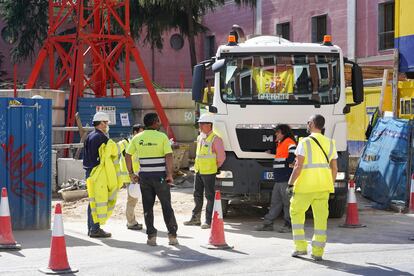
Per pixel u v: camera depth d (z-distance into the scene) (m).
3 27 81.69
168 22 62.31
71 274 14.94
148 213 18.47
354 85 23.00
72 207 26.86
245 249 17.98
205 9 64.62
